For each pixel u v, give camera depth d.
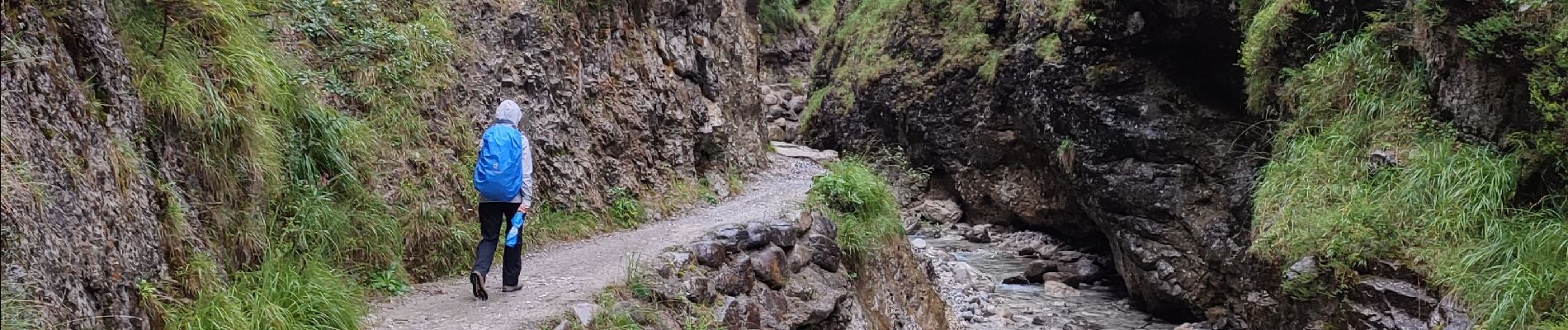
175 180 5.14
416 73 7.66
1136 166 13.25
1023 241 17.80
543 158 8.50
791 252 8.06
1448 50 7.70
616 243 8.05
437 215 7.10
